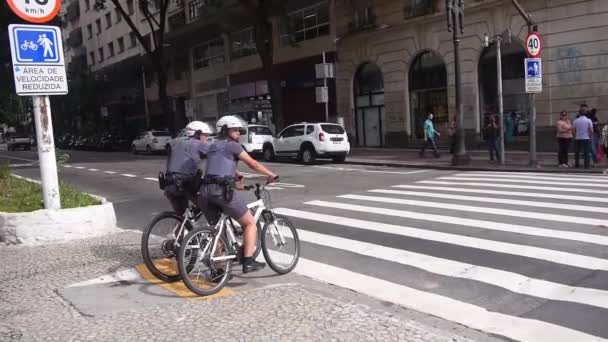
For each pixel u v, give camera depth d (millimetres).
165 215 5996
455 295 5188
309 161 20766
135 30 35500
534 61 15727
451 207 9727
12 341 4125
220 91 39500
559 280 5453
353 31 26891
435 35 23312
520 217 8555
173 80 46500
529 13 19875
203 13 36688
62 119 62031
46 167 7895
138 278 5848
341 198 11406
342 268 6230
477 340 4133
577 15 18625
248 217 5527
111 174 20000
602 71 18250
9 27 7422
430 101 24234
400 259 6484
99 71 55344
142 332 4219
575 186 11805
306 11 30078
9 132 59719
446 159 19641
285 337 4016
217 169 5398
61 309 4863
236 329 4215
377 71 26641
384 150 25062
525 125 20797
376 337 3977
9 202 9039
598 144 16391
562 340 4074
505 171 15836
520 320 4516
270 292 5148
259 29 25875
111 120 54250
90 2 60781
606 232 7297
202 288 5254
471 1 21688
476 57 21906
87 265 6398
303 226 8641
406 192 11922
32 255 6938
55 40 7820
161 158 28859
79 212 7934
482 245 6906
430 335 4012
